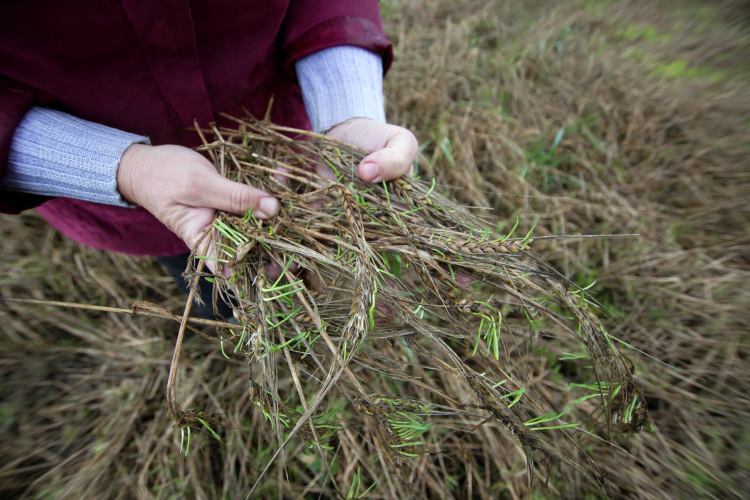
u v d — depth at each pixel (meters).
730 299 0.74
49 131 0.37
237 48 0.45
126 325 0.80
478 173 0.94
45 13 0.34
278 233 0.43
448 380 0.67
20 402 0.69
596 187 0.96
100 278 0.84
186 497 0.61
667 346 0.71
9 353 0.74
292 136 0.59
